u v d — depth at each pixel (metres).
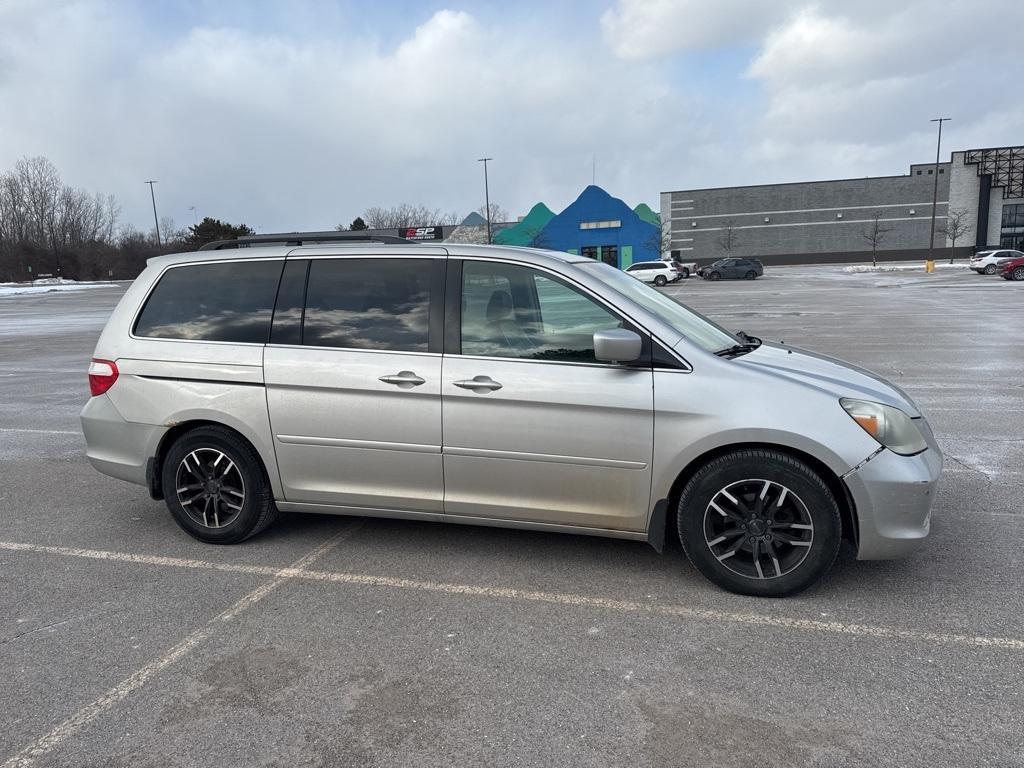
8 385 11.38
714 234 77.94
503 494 3.85
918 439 3.48
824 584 3.70
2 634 3.36
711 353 3.62
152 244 93.06
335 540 4.44
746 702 2.74
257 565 4.10
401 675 2.96
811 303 24.28
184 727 2.65
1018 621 3.29
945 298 24.33
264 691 2.87
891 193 72.00
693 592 3.66
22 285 65.44
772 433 3.38
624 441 3.59
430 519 4.04
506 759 2.44
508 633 3.29
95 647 3.23
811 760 2.41
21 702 2.83
